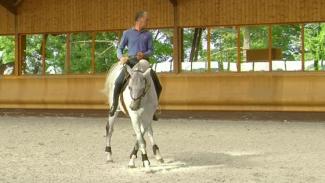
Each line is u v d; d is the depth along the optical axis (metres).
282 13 17.50
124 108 8.54
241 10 17.91
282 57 17.53
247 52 17.88
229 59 18.09
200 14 18.33
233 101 17.80
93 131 14.73
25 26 20.17
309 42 17.31
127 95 8.27
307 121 17.16
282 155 9.90
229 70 18.08
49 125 16.58
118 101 8.66
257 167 8.52
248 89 17.67
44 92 19.81
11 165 8.88
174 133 14.02
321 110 16.98
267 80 17.52
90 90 19.27
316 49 17.27
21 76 20.09
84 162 9.19
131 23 19.11
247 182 7.24
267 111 17.62
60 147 11.31
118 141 12.38
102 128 15.58
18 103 20.12
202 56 18.38
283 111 17.45
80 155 10.08
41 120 18.34
